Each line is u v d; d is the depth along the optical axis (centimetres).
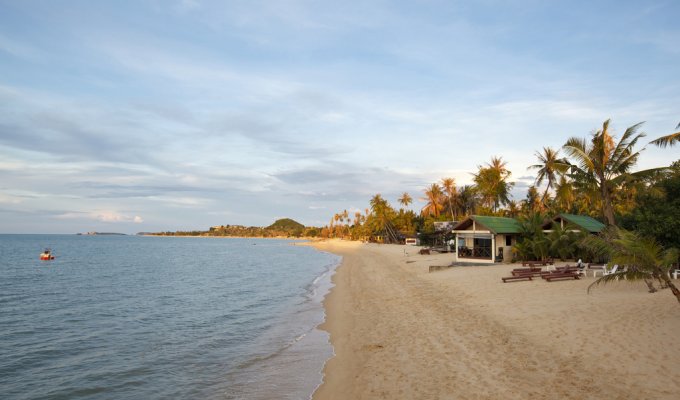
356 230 16900
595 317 1456
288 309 2511
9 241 18988
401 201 11588
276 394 1164
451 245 5800
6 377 1394
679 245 2188
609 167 2775
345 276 4112
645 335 1214
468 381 1039
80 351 1684
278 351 1600
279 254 10044
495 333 1416
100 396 1227
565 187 3069
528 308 1711
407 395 1009
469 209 8600
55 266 6053
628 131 2650
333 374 1266
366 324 1838
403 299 2320
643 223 2319
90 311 2547
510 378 1025
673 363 1002
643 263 1233
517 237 3606
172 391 1238
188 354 1611
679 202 2388
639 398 853
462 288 2394
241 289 3516
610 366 1023
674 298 1645
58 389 1283
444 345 1361
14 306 2744
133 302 2877
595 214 4631
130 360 1550
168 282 4088
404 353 1339
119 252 10494
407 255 5819
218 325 2116
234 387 1241
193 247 15012
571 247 3145
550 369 1051
